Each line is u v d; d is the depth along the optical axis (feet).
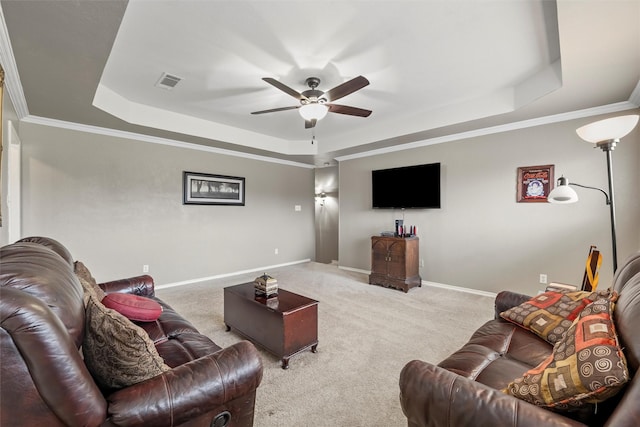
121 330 3.42
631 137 10.02
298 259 21.30
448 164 14.25
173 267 14.90
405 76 9.63
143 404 3.24
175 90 10.62
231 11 6.44
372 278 14.98
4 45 6.36
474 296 12.97
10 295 2.45
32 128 11.16
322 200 22.31
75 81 8.18
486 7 6.42
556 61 8.79
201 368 3.79
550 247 11.53
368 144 15.67
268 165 19.31
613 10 5.48
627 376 2.60
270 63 8.68
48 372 2.52
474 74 9.56
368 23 6.93
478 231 13.34
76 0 5.09
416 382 3.50
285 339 7.12
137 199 13.76
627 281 4.72
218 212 16.69
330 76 9.51
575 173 10.95
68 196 11.98
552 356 3.57
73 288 3.54
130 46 7.75
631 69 7.65
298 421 5.35
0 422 2.47
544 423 2.74
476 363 4.56
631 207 10.03
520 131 12.12
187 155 15.44
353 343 8.39
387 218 16.80
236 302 8.71
